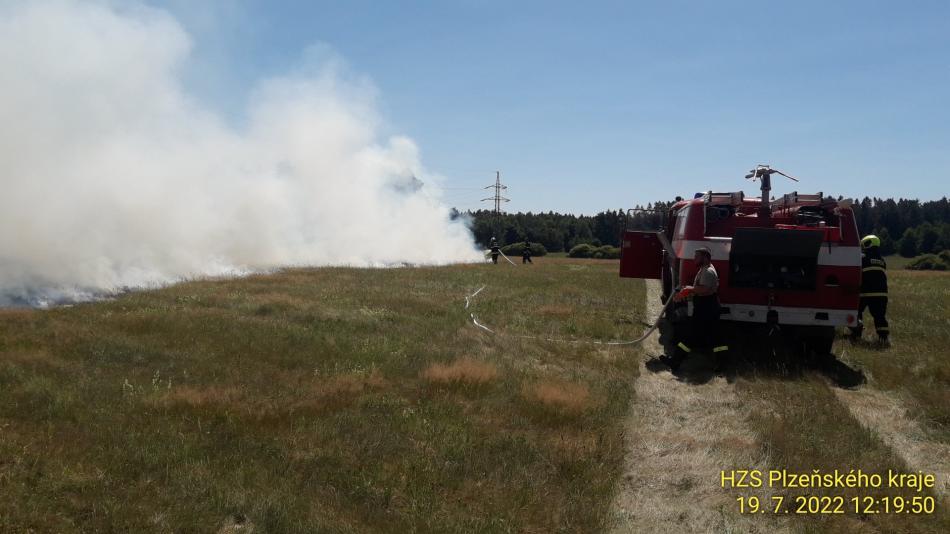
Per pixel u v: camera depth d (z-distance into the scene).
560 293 18.42
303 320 11.45
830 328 10.34
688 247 10.56
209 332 9.80
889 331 12.77
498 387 8.03
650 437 6.86
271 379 7.75
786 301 10.22
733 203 10.98
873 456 6.34
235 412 6.45
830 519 5.14
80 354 8.12
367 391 7.56
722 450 6.47
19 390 6.52
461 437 6.32
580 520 5.03
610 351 10.84
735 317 10.31
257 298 13.52
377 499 5.05
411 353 9.47
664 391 8.71
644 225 14.48
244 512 4.64
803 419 7.29
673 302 11.56
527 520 4.96
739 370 9.77
